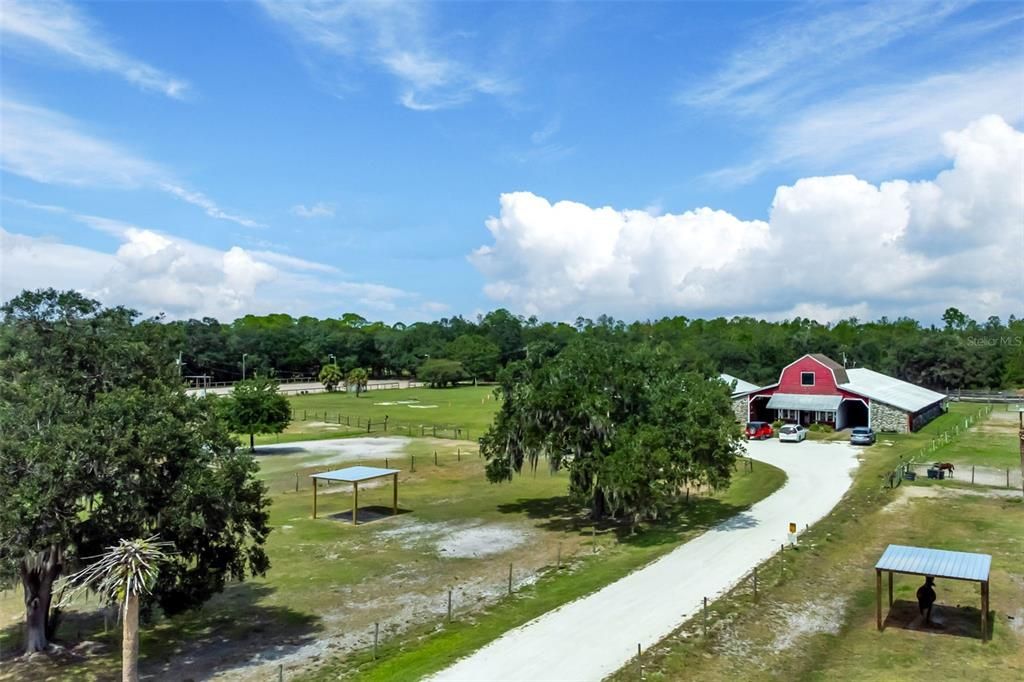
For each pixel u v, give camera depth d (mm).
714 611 22609
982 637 20781
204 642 21797
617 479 31406
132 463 19016
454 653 19984
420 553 31047
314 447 62531
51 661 20391
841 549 29250
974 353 111938
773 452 54688
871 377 77750
